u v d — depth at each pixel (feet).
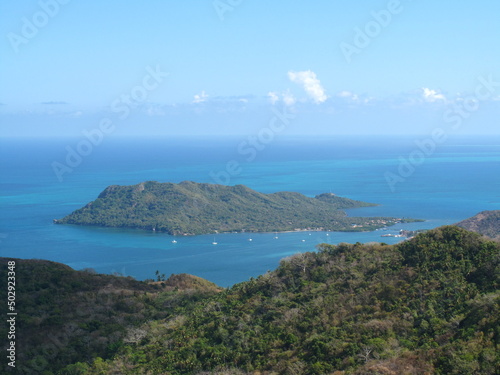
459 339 155.02
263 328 204.74
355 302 204.13
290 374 160.15
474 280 201.36
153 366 190.08
